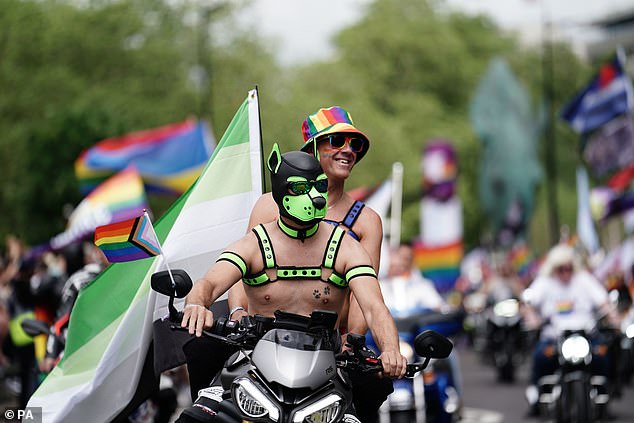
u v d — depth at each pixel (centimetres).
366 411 1383
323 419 1129
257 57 12494
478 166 16375
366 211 1487
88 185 5072
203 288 1197
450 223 7644
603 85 6097
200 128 4959
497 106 17712
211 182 1594
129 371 1549
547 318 3166
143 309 1540
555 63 18662
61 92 10725
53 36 11088
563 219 17825
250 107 1609
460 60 16712
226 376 1208
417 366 1223
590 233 5475
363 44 15900
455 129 15550
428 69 16275
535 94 18250
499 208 17712
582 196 5522
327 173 1483
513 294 5731
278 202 1225
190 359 1430
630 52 18238
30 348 2661
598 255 5425
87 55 11450
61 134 7512
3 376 3031
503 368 4844
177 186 4966
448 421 2667
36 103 10588
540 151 18088
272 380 1125
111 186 3288
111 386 1554
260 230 1245
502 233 17612
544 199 18062
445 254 7444
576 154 18075
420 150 15062
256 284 1241
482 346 5916
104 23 11575
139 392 1559
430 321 2623
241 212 1595
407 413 2538
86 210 3262
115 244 1238
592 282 3172
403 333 2605
